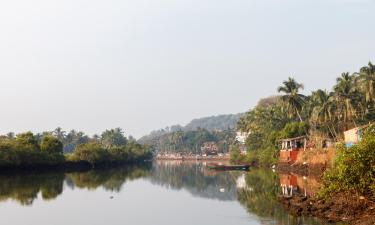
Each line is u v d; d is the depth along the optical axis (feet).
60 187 245.04
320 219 118.21
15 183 266.57
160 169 488.85
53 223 135.95
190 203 177.58
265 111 476.13
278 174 304.50
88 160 483.10
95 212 155.94
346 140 241.14
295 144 344.69
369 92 293.84
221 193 211.00
